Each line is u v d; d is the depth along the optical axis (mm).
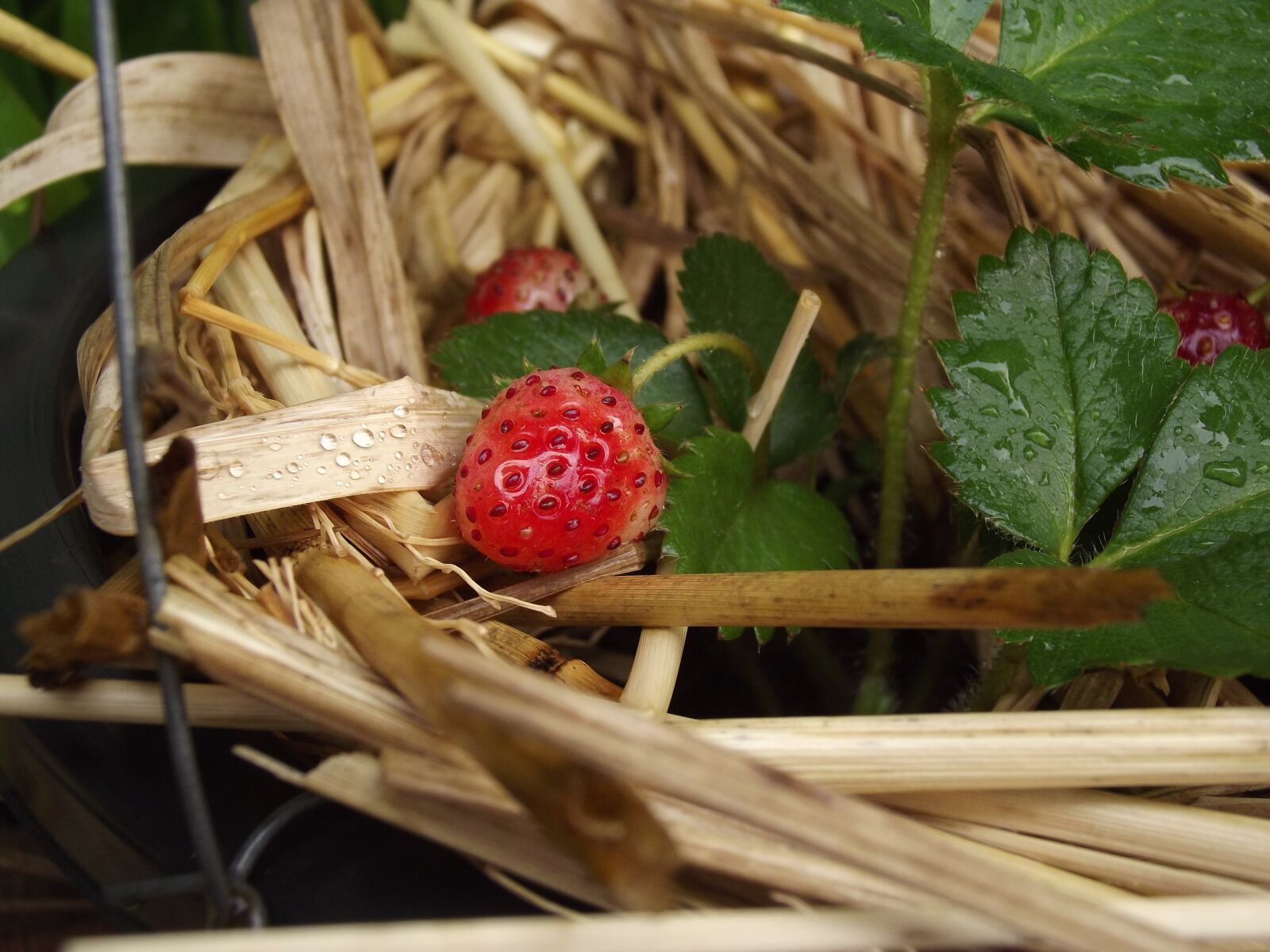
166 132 204
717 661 178
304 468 142
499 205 240
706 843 111
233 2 268
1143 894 125
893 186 242
